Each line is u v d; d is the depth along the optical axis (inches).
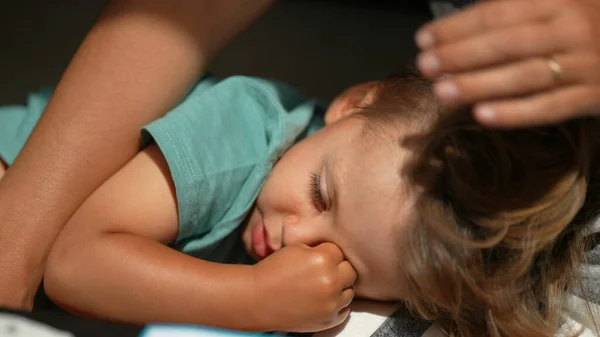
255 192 30.2
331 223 26.6
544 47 17.1
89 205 27.7
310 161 28.3
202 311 25.9
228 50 55.8
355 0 63.3
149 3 29.0
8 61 51.6
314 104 35.0
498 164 22.5
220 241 31.1
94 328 20.3
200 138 29.1
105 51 28.7
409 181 24.2
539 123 18.3
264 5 32.1
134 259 26.1
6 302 26.3
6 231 26.9
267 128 31.7
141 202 27.8
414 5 63.1
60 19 55.8
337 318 26.9
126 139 28.9
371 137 26.1
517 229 23.2
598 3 17.9
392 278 26.0
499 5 17.4
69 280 26.2
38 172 27.6
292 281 26.0
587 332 26.4
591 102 18.0
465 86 17.6
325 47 58.0
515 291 24.9
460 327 26.4
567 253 26.3
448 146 23.1
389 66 56.6
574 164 22.9
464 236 23.2
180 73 30.0
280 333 27.4
